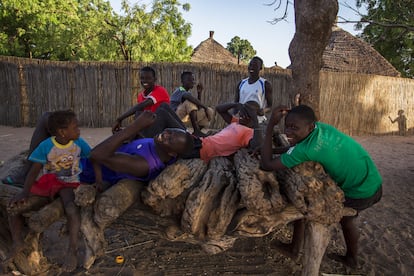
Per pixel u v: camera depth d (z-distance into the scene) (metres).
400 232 3.95
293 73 4.41
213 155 2.76
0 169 2.94
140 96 4.02
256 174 2.26
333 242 3.70
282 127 11.20
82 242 3.53
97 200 2.22
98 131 11.05
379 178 2.48
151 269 3.16
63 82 11.59
